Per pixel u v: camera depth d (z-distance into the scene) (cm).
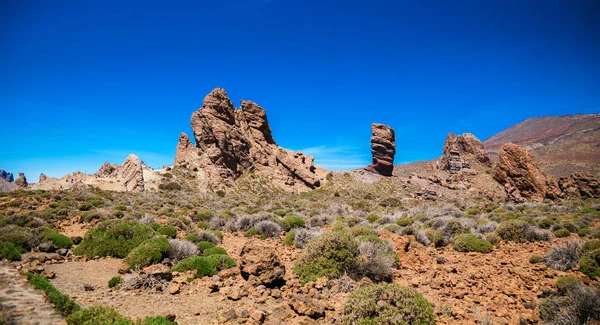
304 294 812
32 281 754
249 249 938
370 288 667
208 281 927
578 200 4934
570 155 16450
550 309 721
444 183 8144
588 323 634
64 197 3438
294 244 1516
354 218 2375
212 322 655
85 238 1348
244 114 7538
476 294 869
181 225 2088
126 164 5616
